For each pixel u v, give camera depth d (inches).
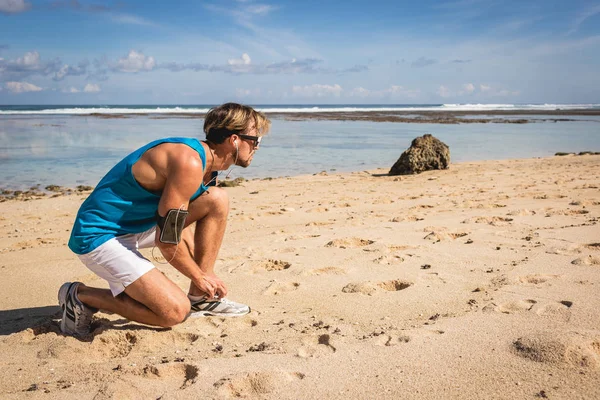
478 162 504.4
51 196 348.2
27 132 896.3
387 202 286.8
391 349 94.5
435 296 125.5
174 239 101.7
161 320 106.0
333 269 151.3
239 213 261.6
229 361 92.5
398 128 1088.2
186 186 98.8
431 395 77.9
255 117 106.7
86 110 2213.3
